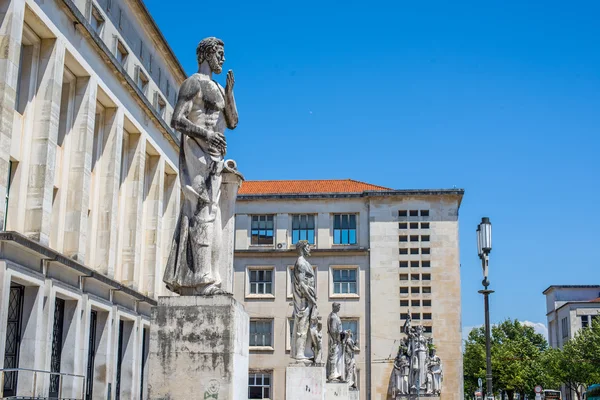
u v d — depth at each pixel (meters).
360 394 58.94
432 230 62.06
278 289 61.31
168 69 41.00
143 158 34.88
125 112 32.41
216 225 9.09
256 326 61.06
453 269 61.31
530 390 84.75
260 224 63.31
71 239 26.84
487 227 23.09
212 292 8.80
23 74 24.09
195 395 8.46
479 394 48.84
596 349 72.69
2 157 20.88
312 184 68.75
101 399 29.56
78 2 27.75
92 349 29.92
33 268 23.06
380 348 59.78
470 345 88.94
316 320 21.61
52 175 24.34
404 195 62.56
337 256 61.75
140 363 34.41
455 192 62.22
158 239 37.00
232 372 8.50
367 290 61.09
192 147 9.21
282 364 59.69
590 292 113.69
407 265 61.53
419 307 60.81
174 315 8.69
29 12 22.94
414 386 52.75
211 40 9.64
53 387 25.80
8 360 22.94
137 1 33.88
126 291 31.31
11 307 23.22
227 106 9.63
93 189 30.50
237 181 10.10
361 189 66.75
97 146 30.86
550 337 117.44
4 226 21.92
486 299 23.06
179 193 40.75
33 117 24.25
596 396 63.44
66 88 27.55
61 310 26.73
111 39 31.48
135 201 34.16
